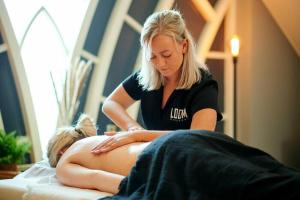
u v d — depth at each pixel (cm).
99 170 132
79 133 164
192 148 106
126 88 183
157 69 162
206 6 393
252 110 408
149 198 102
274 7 426
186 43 159
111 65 356
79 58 326
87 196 121
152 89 170
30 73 305
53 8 315
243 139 410
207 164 99
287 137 462
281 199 86
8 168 232
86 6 327
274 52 441
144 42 157
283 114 456
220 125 413
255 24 413
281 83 453
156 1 372
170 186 100
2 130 262
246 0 411
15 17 292
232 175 94
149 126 174
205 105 152
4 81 288
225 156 102
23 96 293
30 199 130
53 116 317
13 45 282
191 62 159
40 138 308
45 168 164
